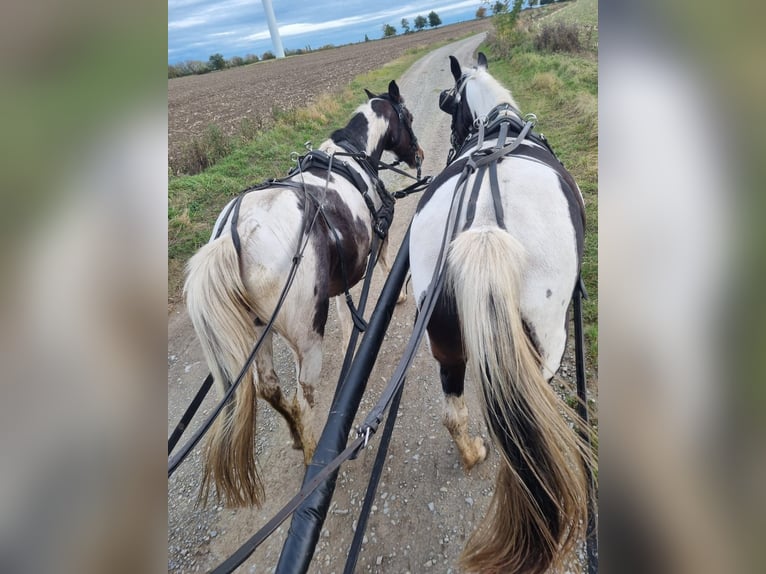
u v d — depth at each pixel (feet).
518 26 67.15
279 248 8.15
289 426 9.84
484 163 6.97
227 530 8.90
